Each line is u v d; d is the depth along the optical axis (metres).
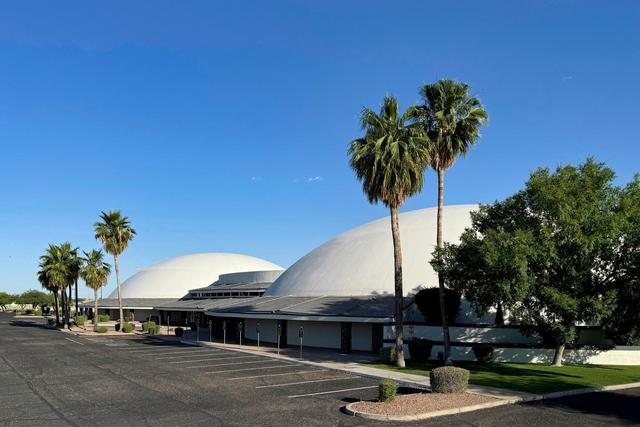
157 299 95.25
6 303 170.50
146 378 24.80
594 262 25.91
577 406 18.64
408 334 34.19
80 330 66.94
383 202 29.16
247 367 28.91
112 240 64.62
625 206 25.20
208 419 16.30
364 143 28.97
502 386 21.95
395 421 16.00
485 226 30.09
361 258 43.75
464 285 27.31
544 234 25.16
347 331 36.97
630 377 25.77
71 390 21.52
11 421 16.12
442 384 19.62
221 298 71.81
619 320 27.98
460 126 29.30
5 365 29.92
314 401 19.11
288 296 46.47
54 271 72.50
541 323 27.08
